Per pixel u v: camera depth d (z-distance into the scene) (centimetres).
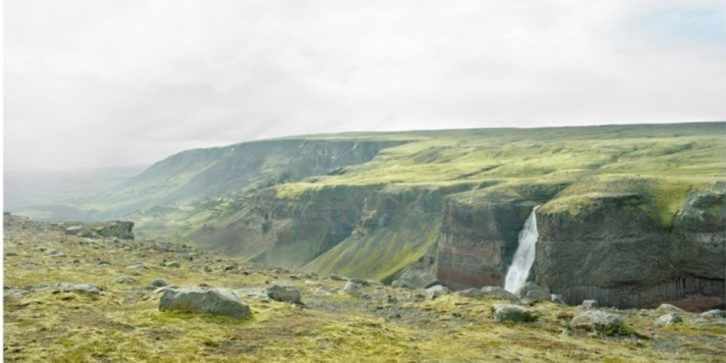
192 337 3186
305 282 6606
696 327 4753
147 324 3378
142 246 9044
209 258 8625
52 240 7956
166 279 5659
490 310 4859
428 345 3488
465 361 3153
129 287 4794
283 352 3056
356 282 7131
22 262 5638
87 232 9656
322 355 3064
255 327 3588
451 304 5156
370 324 3988
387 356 3155
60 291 4075
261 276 6819
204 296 3778
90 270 5612
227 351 3000
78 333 3045
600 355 3538
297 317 4009
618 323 4381
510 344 3666
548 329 4275
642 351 3788
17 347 2705
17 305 3628
